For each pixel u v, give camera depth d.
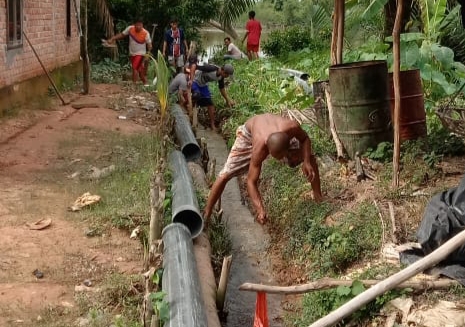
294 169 7.11
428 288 4.37
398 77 5.94
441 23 8.13
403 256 4.81
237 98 11.98
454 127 6.08
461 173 6.06
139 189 6.66
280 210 6.66
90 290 4.68
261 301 4.48
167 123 9.06
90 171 7.46
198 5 18.53
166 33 15.77
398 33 5.96
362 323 4.38
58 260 5.16
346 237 5.39
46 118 10.40
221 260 5.85
